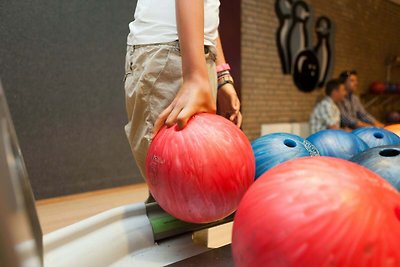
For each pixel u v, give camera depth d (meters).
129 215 0.99
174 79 0.90
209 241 1.03
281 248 0.48
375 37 5.30
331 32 4.45
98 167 2.20
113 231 0.93
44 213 1.71
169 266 0.85
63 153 2.04
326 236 0.46
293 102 4.20
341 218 0.47
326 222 0.47
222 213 0.77
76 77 2.05
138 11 1.00
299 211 0.49
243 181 0.76
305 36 4.14
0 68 1.78
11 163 0.40
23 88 1.86
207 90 0.79
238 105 1.15
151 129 0.92
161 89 0.90
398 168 0.83
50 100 1.96
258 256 0.50
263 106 3.87
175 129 0.76
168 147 0.74
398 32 5.81
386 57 5.59
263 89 3.84
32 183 1.93
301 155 1.03
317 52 4.32
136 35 0.96
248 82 3.68
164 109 0.89
